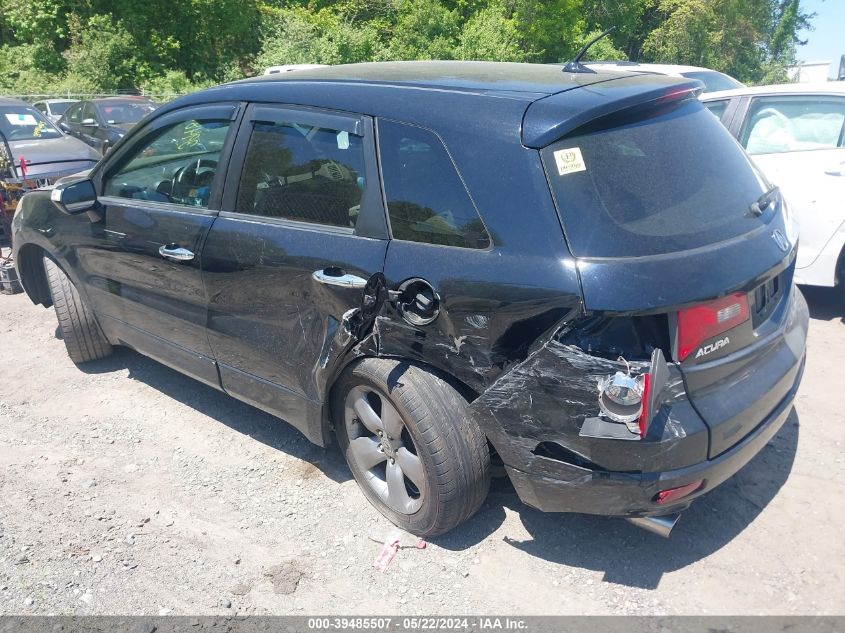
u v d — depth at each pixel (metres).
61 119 15.14
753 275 2.70
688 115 3.09
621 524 3.30
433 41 22.75
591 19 27.34
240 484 3.69
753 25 31.25
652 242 2.57
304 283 3.24
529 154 2.68
